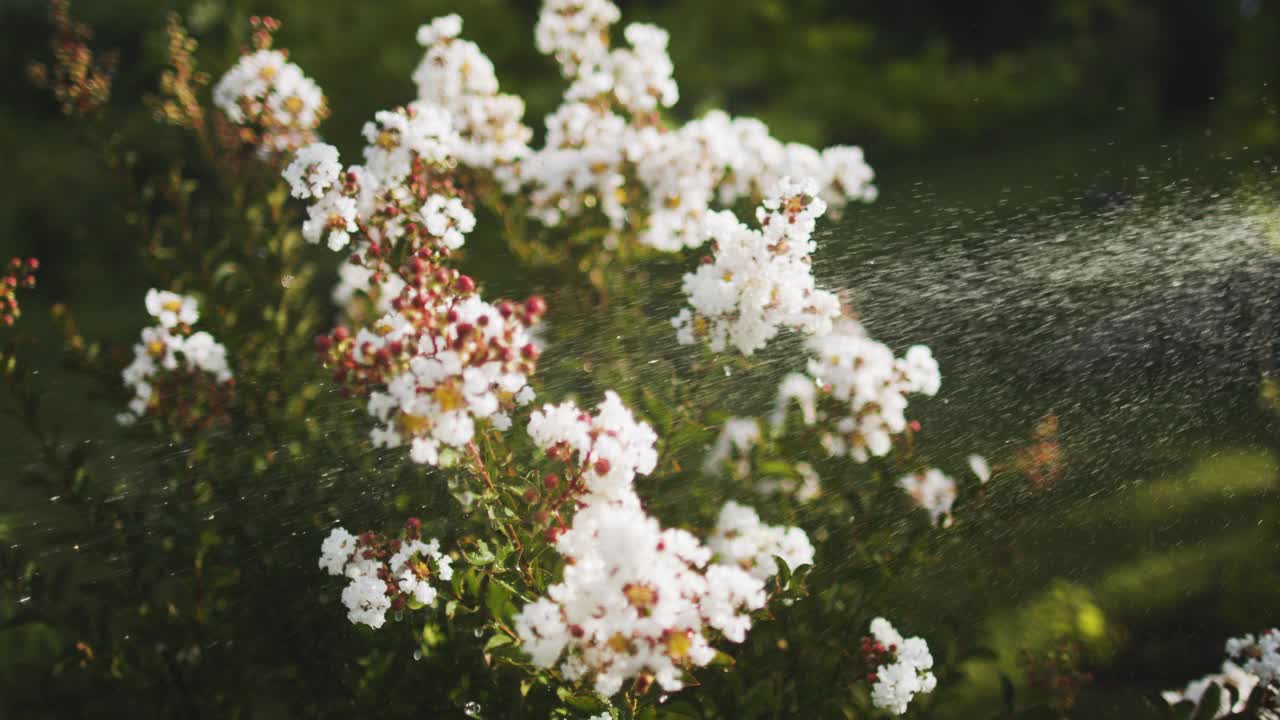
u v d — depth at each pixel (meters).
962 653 2.42
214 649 2.35
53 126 10.41
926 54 10.73
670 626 1.73
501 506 2.09
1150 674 3.26
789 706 2.27
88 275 8.69
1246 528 3.48
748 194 3.59
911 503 2.62
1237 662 2.97
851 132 9.52
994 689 3.03
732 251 2.35
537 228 3.74
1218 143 6.15
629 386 2.71
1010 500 3.02
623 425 1.97
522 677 2.13
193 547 2.41
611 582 1.70
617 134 3.34
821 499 2.62
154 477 2.64
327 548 2.11
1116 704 3.15
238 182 3.27
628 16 9.91
